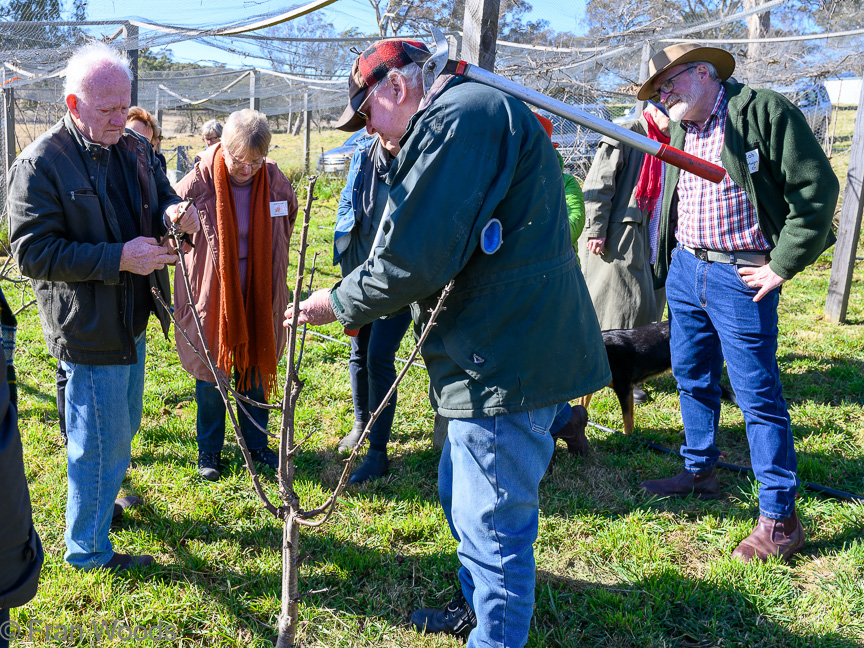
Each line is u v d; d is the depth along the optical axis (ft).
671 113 9.39
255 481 5.95
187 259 11.24
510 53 30.58
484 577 6.71
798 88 36.52
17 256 7.73
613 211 14.87
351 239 10.26
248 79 46.65
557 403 6.48
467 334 6.34
